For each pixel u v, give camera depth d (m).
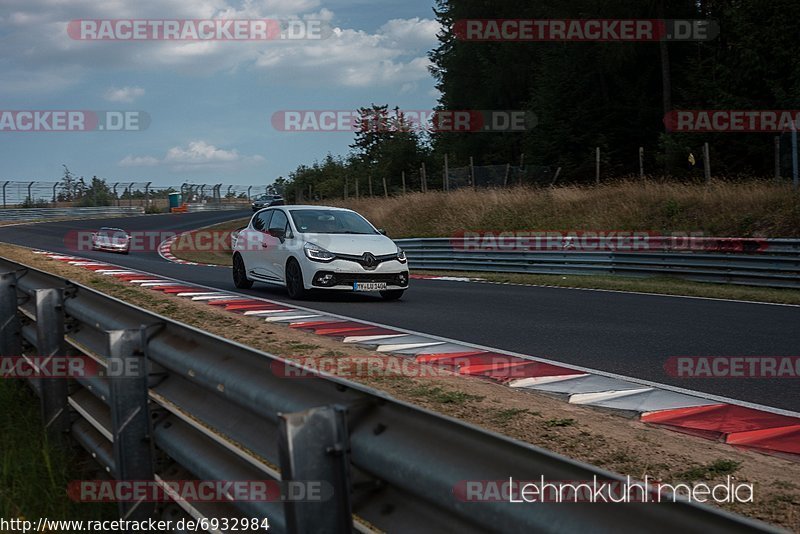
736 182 30.39
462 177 44.00
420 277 27.02
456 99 72.44
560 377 9.41
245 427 4.04
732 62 46.53
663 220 28.84
